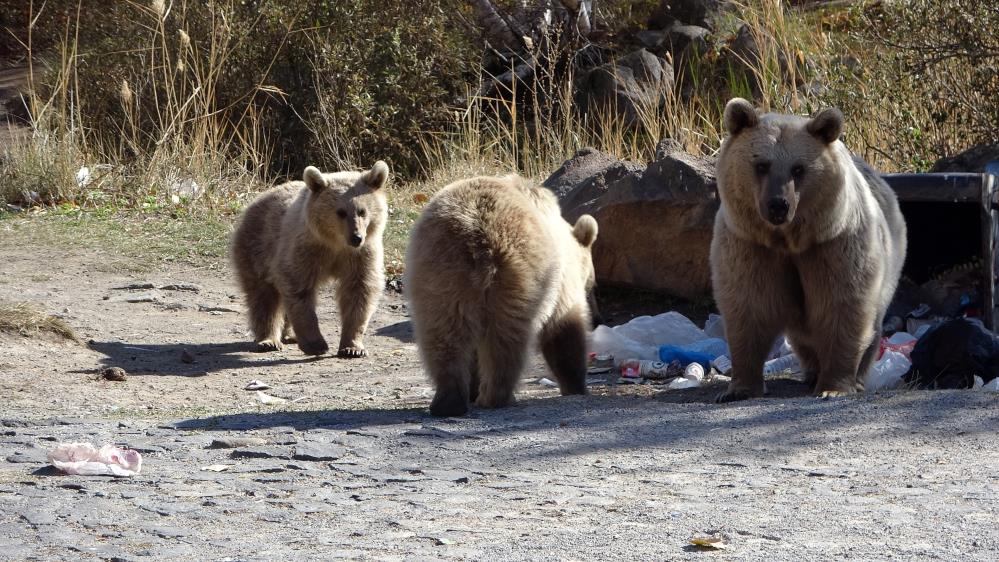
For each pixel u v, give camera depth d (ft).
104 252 61.41
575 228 37.27
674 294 51.11
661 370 39.78
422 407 31.89
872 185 35.09
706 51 87.20
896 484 21.42
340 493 21.52
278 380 40.04
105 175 74.59
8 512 20.13
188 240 64.28
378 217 45.32
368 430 27.12
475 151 79.51
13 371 38.70
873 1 76.89
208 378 40.19
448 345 28.71
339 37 87.86
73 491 21.66
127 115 79.00
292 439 26.09
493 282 28.58
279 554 17.61
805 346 35.83
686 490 21.48
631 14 97.66
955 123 62.08
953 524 18.65
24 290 53.36
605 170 54.29
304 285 44.93
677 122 77.71
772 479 22.18
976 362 34.94
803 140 29.58
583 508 20.30
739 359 32.42
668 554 17.37
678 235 49.83
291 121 87.71
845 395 30.42
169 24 87.61
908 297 46.37
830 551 17.34
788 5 87.15
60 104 83.92
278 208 47.01
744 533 18.47
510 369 29.78
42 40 112.06
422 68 89.30
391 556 17.46
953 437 24.79
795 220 29.89
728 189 30.53
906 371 36.63
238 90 86.38
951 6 61.21
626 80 86.48
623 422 27.63
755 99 77.92
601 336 42.83
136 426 28.53
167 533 18.79
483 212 28.78
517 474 22.90
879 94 64.75
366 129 86.22
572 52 93.25
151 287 55.98
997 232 41.09
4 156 76.64
